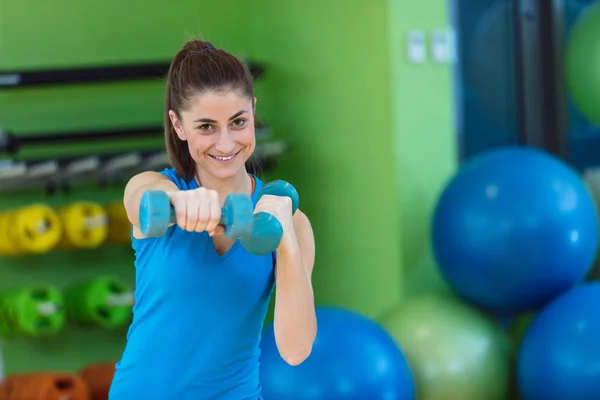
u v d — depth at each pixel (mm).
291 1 5934
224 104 1991
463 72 5660
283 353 2121
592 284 4527
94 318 5371
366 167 5492
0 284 5742
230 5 6246
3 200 5797
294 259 2016
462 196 4590
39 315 5191
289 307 2039
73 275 5902
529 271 4434
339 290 5734
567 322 4277
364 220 5527
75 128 5949
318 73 5789
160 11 6125
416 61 5344
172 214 1791
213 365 2094
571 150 5918
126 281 6004
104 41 6016
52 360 5809
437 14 5414
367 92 5449
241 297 2068
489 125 5754
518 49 5805
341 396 3916
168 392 2088
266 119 6160
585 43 5586
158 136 5914
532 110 5836
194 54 2027
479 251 4473
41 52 5895
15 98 5836
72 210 5289
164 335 2068
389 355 4141
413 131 5344
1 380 5527
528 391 4434
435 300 4812
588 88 5590
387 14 5273
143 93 6059
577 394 4168
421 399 4488
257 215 1895
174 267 2035
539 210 4395
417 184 5348
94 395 5277
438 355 4488
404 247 5301
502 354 4629
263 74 6062
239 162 2057
